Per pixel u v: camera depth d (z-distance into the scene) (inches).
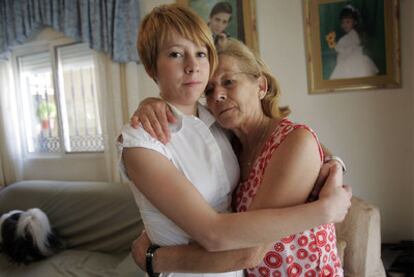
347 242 61.6
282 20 85.3
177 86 28.6
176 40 27.8
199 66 28.5
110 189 96.0
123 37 95.9
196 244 27.6
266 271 29.6
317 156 27.6
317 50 83.2
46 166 125.3
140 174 26.0
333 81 83.0
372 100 81.0
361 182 84.0
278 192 26.1
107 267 80.0
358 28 79.8
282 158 27.1
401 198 81.6
